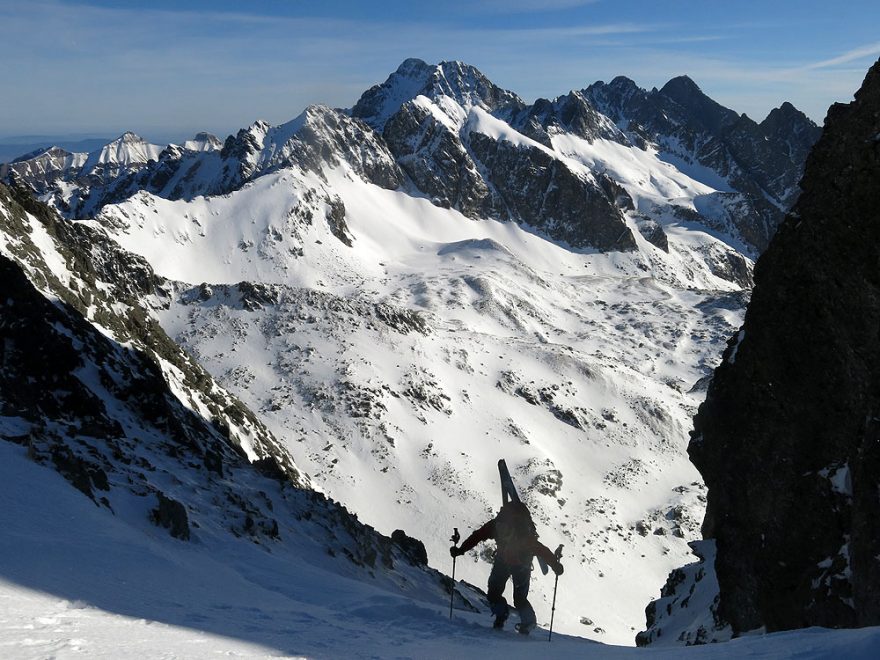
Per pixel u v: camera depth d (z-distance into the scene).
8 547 7.12
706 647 6.42
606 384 146.00
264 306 146.50
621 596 90.25
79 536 8.53
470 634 8.85
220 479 23.03
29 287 29.98
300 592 10.84
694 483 122.19
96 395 28.38
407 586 23.41
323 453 107.56
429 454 111.25
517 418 129.75
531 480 110.44
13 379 25.75
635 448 129.50
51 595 5.89
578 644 9.35
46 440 14.52
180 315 144.88
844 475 14.22
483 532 10.02
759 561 15.77
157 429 30.25
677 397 151.12
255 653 5.45
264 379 126.62
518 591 9.75
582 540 99.25
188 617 6.31
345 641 6.79
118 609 6.05
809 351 15.18
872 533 12.47
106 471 14.73
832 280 14.63
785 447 15.61
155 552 9.21
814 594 14.22
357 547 23.27
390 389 125.69
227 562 12.20
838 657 5.02
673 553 101.81
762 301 16.52
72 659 4.18
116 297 48.31
